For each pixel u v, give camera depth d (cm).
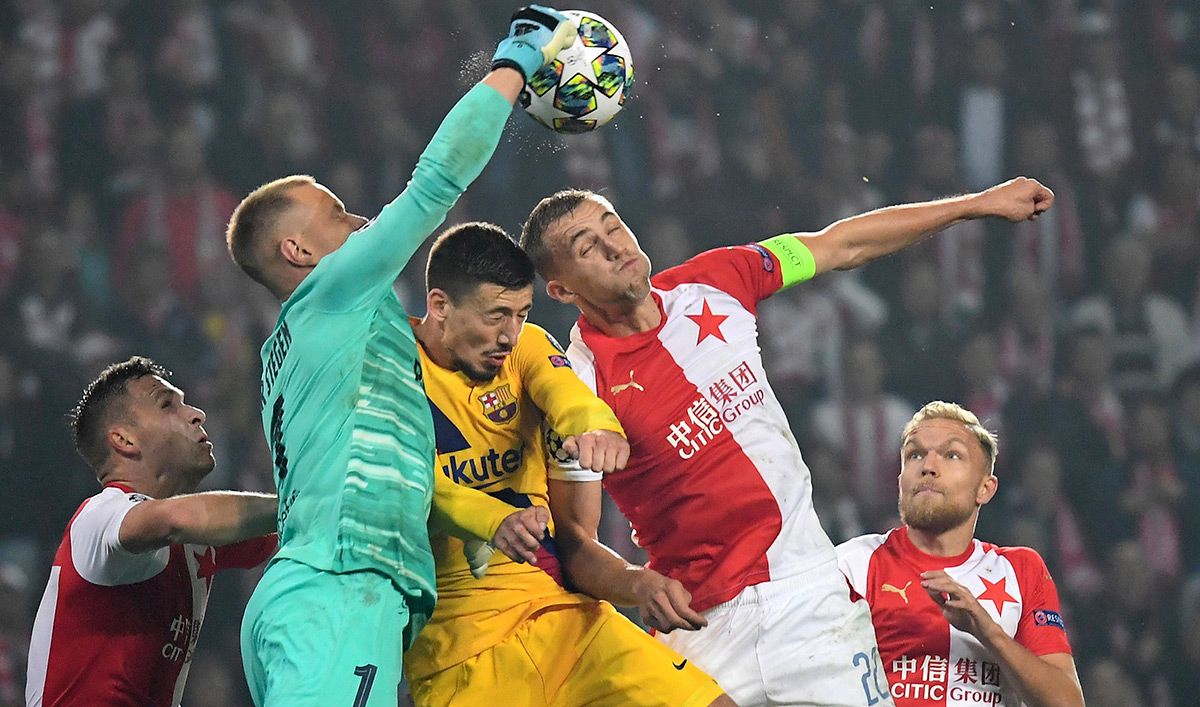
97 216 4072
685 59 4588
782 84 4666
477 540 1416
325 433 1346
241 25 4372
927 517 1736
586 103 1514
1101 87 4794
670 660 1479
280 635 1313
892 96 4728
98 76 4222
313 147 4306
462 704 1470
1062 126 4750
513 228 4278
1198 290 4484
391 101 4431
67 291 3944
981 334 4222
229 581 3381
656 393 1590
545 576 1498
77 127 4159
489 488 1471
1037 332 4309
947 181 4644
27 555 3488
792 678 1577
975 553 1764
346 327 1352
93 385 1658
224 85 4316
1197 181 4678
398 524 1345
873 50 4741
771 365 4125
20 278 3947
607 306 1585
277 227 1429
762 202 4512
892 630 1731
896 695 1723
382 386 1362
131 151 4141
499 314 1416
